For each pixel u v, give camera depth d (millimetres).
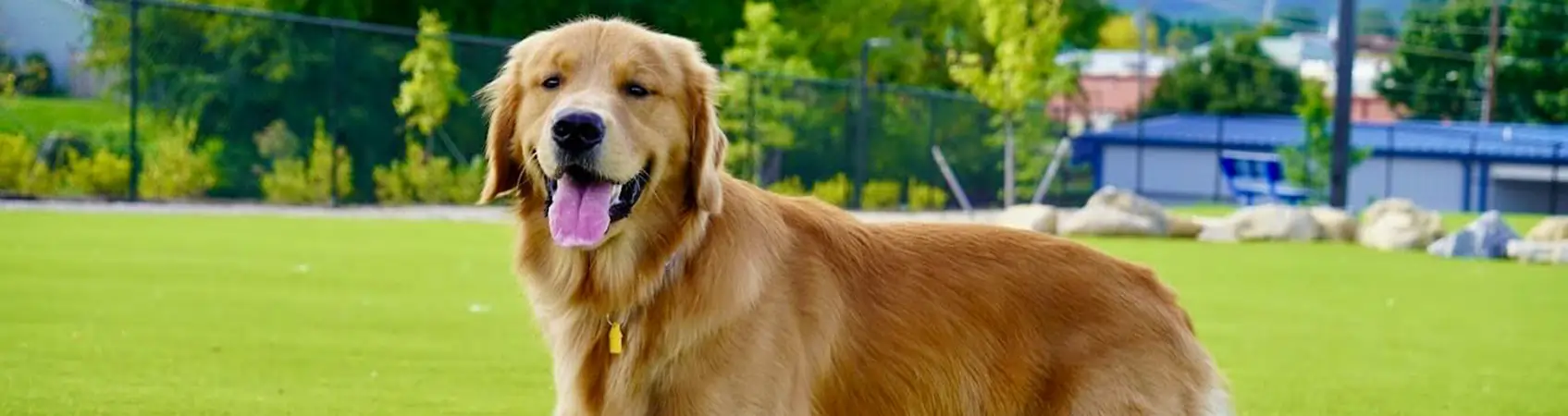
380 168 24766
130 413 6352
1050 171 33719
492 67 26500
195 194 22750
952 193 33469
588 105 4109
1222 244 19344
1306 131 34156
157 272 11922
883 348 4496
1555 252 17109
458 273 12773
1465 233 17906
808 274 4445
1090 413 4500
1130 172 46969
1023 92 32875
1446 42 69688
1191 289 13102
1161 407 4523
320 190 24000
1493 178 44531
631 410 4266
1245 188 35125
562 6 35594
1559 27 67188
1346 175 25469
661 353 4234
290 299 10484
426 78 24469
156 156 22453
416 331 9016
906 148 32031
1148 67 70250
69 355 7727
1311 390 7875
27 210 18422
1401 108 69750
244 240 15305
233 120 23281
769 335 4277
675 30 37844
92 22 21922
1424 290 13523
